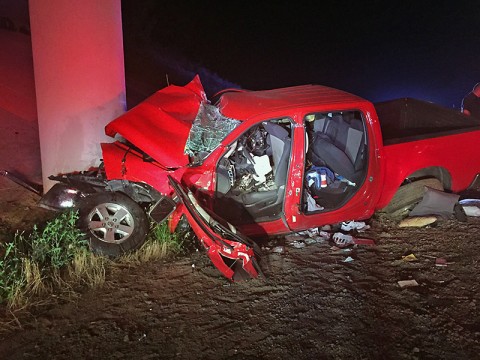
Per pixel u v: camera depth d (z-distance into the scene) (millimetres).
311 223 5219
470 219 5871
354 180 5402
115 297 4465
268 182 5230
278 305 4316
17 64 12500
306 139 4930
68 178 5508
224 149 4816
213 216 4734
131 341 3877
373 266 4914
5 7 16531
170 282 4703
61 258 4848
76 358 3695
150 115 5168
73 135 6141
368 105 5164
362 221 5820
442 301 4266
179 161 4820
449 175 6000
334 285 4598
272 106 4949
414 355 3629
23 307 4223
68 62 5930
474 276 4617
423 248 5230
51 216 6066
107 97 6195
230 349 3775
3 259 4816
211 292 4539
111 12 6066
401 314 4113
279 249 5262
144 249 5133
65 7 5785
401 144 5582
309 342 3826
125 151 5117
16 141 8406
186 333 3969
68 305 4344
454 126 6754
